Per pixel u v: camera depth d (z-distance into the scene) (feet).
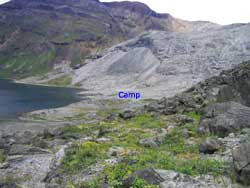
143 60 649.20
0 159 91.09
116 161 59.41
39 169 76.79
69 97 424.87
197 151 60.23
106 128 103.19
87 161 62.64
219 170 46.44
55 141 106.11
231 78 103.40
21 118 248.93
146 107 133.90
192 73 527.81
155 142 72.08
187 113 108.06
